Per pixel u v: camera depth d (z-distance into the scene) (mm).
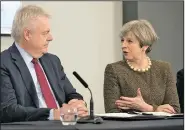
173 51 4215
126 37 2971
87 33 4074
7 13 3717
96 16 4098
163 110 2791
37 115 2164
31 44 2482
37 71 2539
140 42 2955
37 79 2527
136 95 2900
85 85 2113
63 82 2725
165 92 2998
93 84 4082
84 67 4059
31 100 2414
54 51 3955
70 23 4016
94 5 4090
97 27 4102
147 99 2926
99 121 1851
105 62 4125
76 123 1868
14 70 2395
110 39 4145
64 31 3992
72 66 4020
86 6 4066
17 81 2373
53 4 3953
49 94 2535
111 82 2920
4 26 3707
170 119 2010
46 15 2549
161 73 3025
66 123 1817
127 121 1933
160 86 2986
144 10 4113
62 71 2766
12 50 2488
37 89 2512
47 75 2594
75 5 4031
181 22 4230
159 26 4168
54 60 2727
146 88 2934
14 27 2502
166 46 4199
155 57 4152
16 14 2521
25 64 2455
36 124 1836
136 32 2943
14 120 2213
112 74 2939
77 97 2678
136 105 2760
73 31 4027
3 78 2336
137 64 2994
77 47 4039
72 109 1858
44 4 3918
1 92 2301
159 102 2953
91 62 4082
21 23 2480
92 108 2010
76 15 4035
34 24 2477
